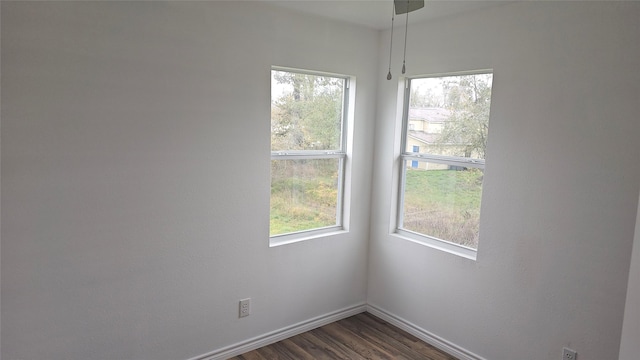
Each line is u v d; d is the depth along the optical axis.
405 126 3.53
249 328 3.12
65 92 2.18
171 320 2.72
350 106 3.50
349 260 3.68
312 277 3.43
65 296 2.32
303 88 3.25
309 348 3.21
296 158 3.29
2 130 2.05
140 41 2.38
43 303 2.26
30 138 2.12
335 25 3.23
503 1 2.61
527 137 2.62
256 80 2.87
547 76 2.50
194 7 2.54
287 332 3.34
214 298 2.89
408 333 3.48
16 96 2.06
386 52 3.49
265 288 3.15
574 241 2.44
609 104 2.25
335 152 3.53
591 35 2.30
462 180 3.12
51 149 2.18
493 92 2.77
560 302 2.53
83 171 2.28
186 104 2.59
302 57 3.07
